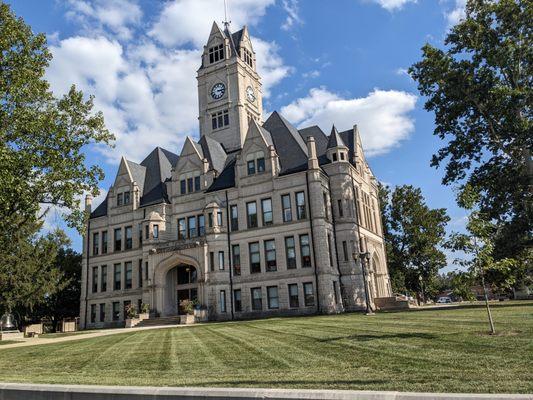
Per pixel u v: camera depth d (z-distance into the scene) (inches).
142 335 1171.3
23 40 1015.0
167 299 2097.7
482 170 1700.3
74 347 957.8
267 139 2119.8
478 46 1578.5
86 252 2460.6
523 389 325.1
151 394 327.3
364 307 1939.0
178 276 2159.2
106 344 964.6
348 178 2085.4
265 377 427.5
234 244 2032.5
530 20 1535.4
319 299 1812.3
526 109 1595.7
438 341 591.2
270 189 2000.5
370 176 2546.8
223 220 2059.5
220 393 307.0
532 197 1587.1
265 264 1950.1
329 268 1859.0
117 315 2290.8
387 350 548.1
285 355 575.5
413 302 2418.8
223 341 826.8
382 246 2522.1
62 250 2753.4
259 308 1925.4
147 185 2443.4
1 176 888.9
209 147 2324.1
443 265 2957.7
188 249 2017.7
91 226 2485.2
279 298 1892.2
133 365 598.9
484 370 398.6
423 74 1683.1
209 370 503.5
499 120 1593.3
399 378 387.2
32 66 1030.4
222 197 2100.1
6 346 1182.3
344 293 1952.5
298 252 1892.2
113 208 2425.0
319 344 660.1
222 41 2869.1
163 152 2637.8
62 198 1038.4
